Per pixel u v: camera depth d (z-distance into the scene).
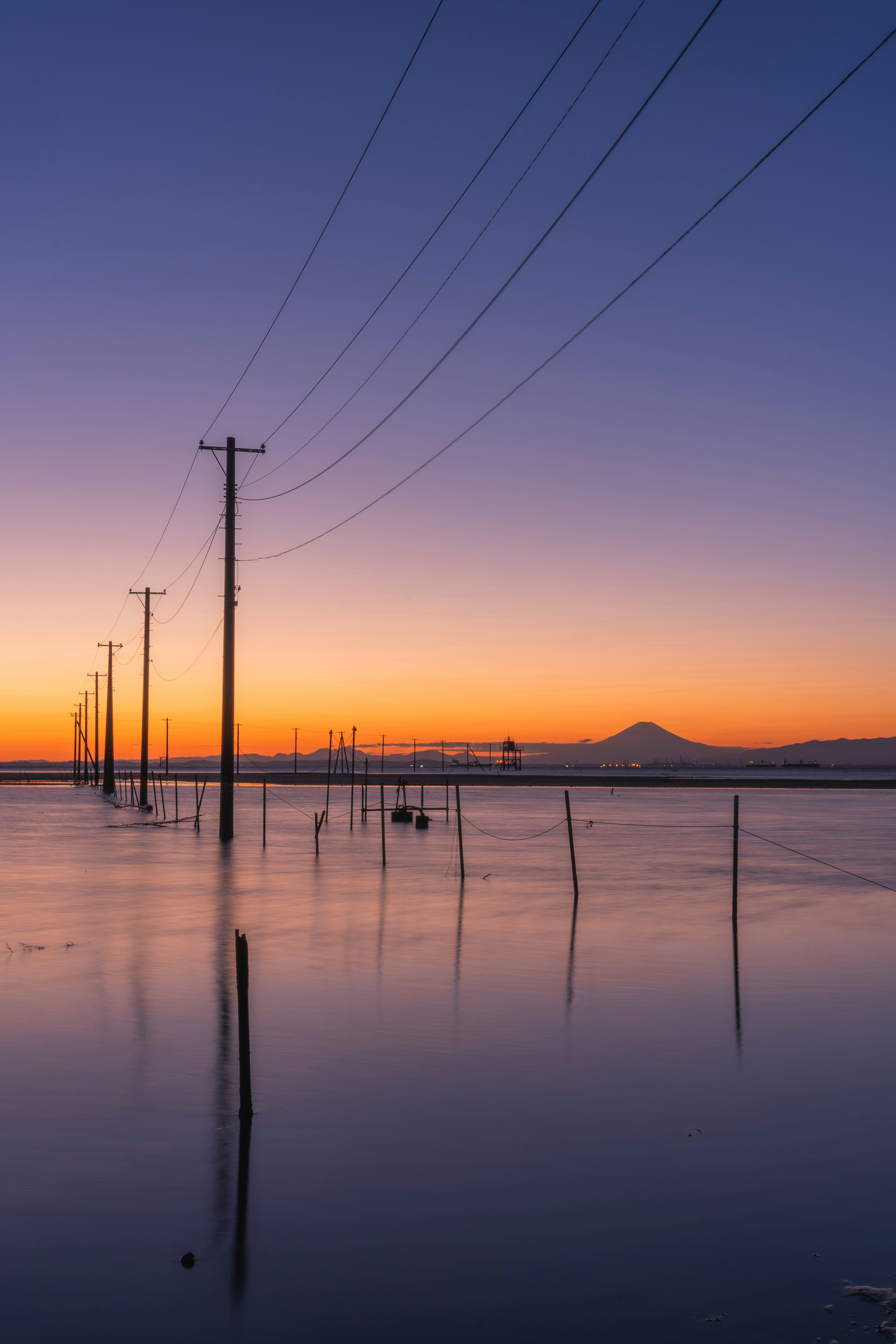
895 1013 13.00
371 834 47.97
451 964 16.08
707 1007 13.27
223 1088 9.83
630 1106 9.39
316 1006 13.19
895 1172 7.90
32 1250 6.59
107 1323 5.74
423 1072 10.35
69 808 73.62
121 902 23.72
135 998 13.65
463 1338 5.59
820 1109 9.33
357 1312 5.86
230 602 39.72
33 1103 9.38
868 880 29.41
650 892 26.30
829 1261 6.49
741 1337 5.61
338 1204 7.26
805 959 16.75
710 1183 7.65
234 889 26.33
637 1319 5.80
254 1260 6.46
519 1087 9.90
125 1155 8.13
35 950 17.27
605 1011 13.00
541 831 51.41
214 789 119.44
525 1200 7.33
